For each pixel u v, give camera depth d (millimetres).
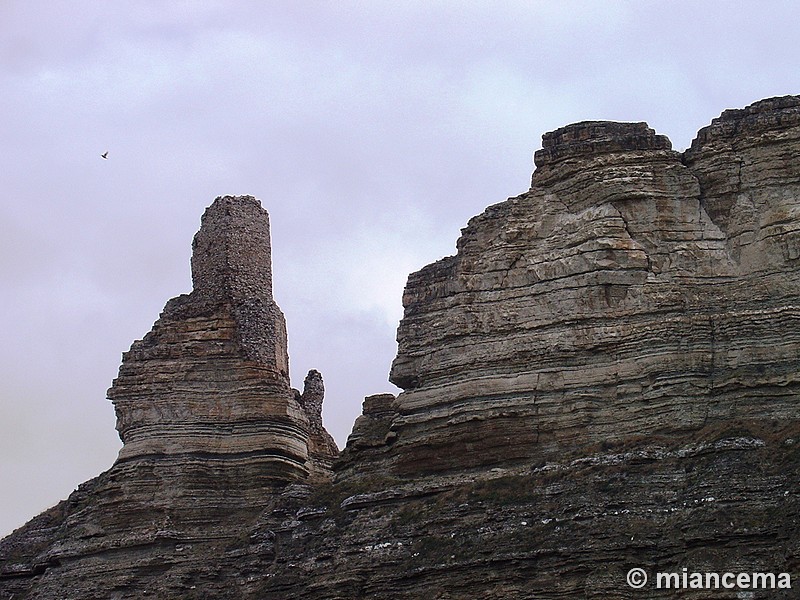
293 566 111000
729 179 111188
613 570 99812
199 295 129125
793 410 104875
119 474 124250
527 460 109812
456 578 104000
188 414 125625
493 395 111875
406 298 118500
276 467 124375
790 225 109125
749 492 99688
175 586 117750
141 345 127875
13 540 127188
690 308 109562
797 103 111750
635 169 112188
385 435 116500
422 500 109938
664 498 101750
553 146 115125
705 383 107062
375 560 107625
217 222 129750
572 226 112375
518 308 112938
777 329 107125
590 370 109812
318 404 135375
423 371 115125
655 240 111125
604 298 110625
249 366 126438
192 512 122625
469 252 115625
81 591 120500
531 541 103062
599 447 106750
